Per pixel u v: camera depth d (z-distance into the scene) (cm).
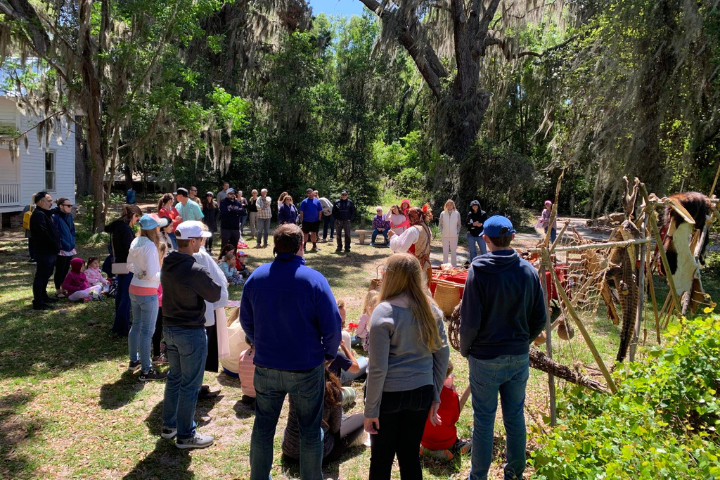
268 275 297
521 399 315
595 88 1527
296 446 362
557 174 3005
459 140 2377
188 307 369
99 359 568
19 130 1766
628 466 261
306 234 1435
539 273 393
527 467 354
